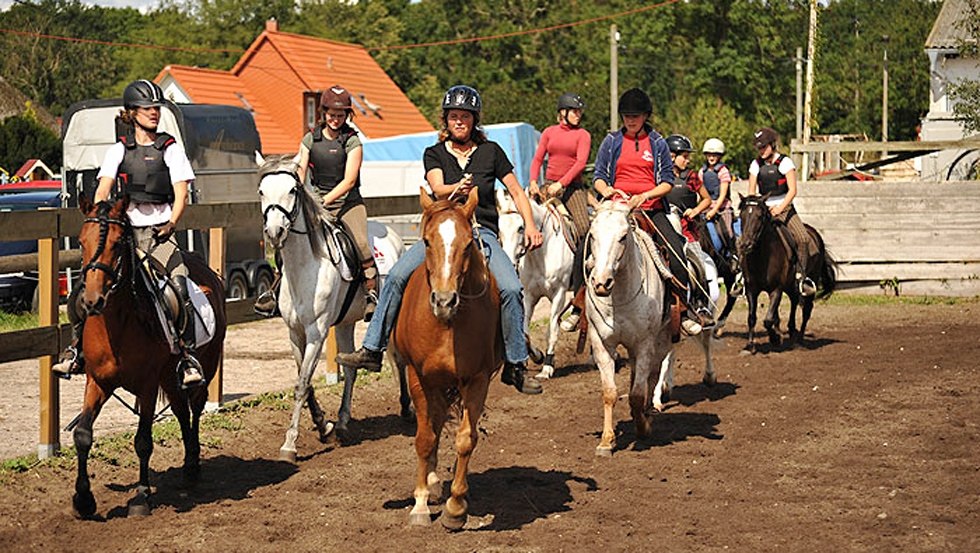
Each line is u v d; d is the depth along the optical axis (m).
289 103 44.12
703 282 9.91
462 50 68.12
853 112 66.25
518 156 26.39
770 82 64.50
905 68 64.69
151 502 7.31
